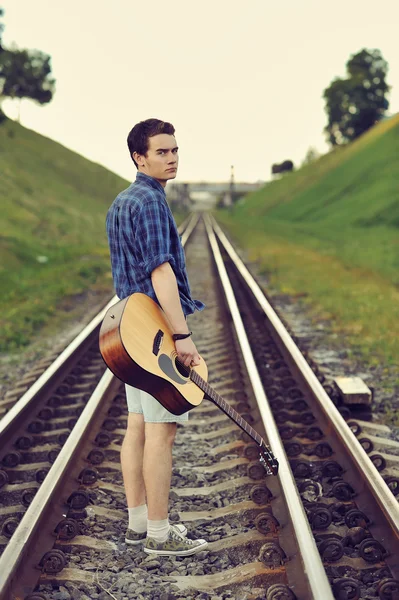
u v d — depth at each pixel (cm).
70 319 1111
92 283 1521
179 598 303
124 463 348
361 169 6059
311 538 308
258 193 10288
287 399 603
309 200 6284
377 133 7506
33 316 1066
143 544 350
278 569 312
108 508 392
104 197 6041
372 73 9744
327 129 10000
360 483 399
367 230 3716
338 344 865
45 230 2644
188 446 506
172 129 322
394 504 341
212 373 715
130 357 301
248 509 381
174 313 307
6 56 7850
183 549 339
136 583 315
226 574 321
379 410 593
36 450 481
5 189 3462
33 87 8081
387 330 928
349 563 320
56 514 362
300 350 766
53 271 1628
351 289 1344
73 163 6575
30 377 714
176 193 8662
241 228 4278
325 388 617
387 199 4347
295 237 3344
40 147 6569
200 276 1659
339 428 462
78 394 620
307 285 1399
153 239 307
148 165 320
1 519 383
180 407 321
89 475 417
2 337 920
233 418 335
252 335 873
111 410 550
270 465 343
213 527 376
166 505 340
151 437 333
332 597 264
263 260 1981
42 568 312
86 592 305
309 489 409
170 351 318
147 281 316
